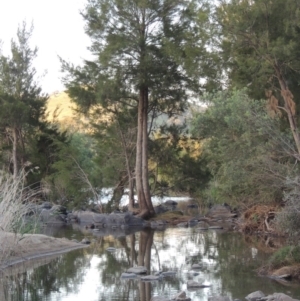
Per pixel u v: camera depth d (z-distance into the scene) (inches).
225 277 502.0
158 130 1291.8
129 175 1234.0
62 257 629.9
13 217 570.9
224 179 837.2
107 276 515.5
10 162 1507.1
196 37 1053.2
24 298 427.5
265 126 695.7
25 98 1507.1
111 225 1054.4
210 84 1081.4
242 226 910.4
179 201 1775.3
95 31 1149.1
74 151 1357.0
